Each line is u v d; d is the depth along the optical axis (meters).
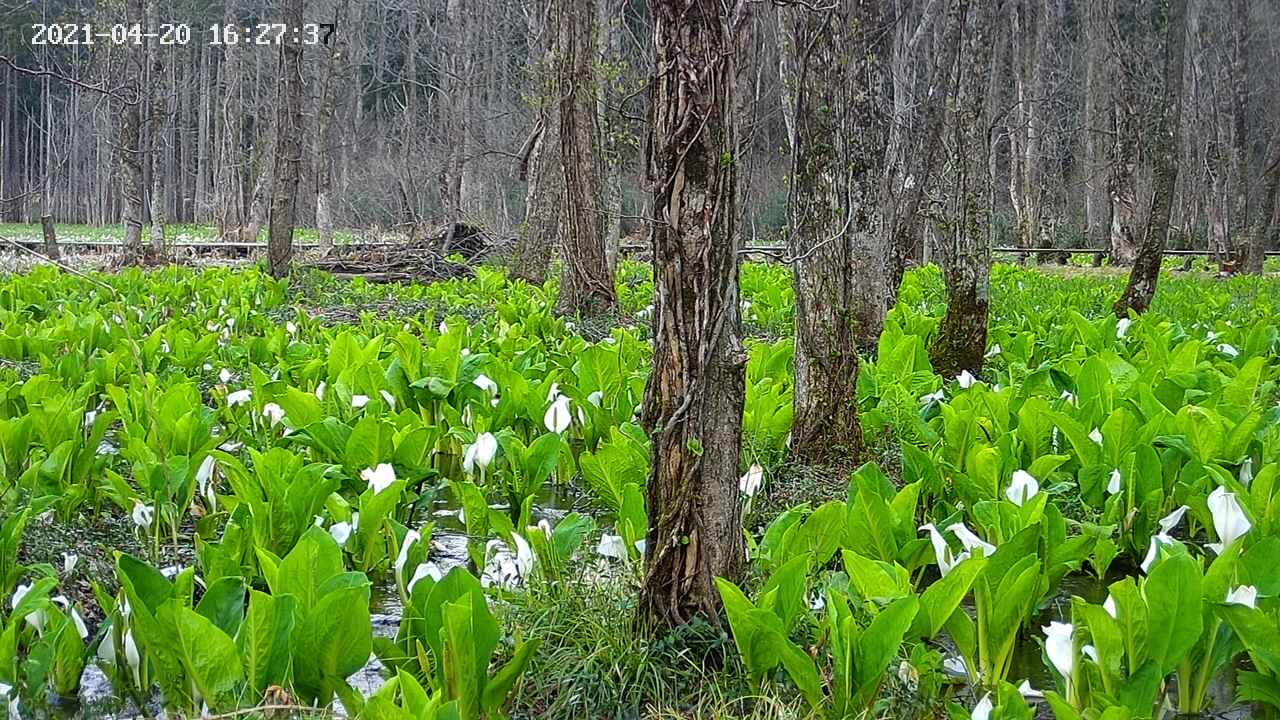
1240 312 14.47
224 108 46.16
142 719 3.60
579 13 14.06
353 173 39.41
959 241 9.84
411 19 38.47
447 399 7.32
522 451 5.71
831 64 6.45
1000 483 5.65
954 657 4.04
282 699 3.25
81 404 6.64
